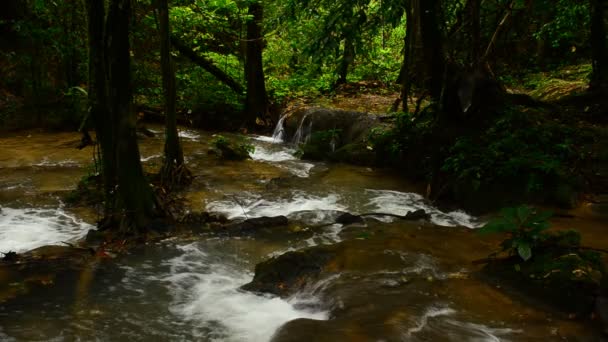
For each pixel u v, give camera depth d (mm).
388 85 17781
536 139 8508
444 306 4340
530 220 5059
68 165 9977
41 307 4543
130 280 5203
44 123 13828
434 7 9727
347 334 3777
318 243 6309
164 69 8172
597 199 7465
